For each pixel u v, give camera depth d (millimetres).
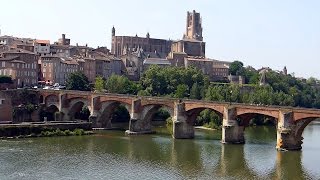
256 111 165125
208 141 179250
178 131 184625
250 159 143875
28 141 166250
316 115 149750
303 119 154875
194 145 168500
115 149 156875
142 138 184250
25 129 176625
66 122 195750
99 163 133500
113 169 126500
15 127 174500
